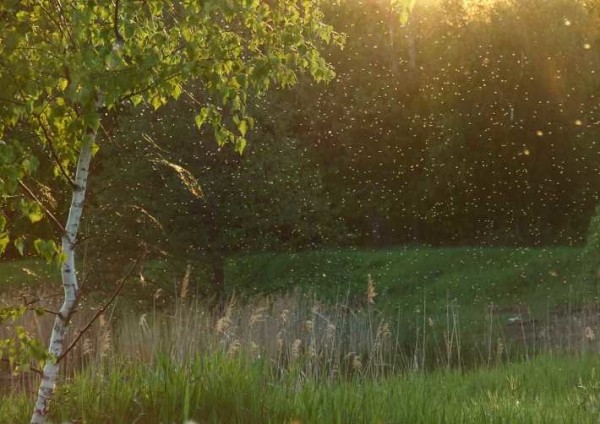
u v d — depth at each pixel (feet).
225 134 26.99
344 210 165.99
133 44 24.40
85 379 32.45
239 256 80.28
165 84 23.66
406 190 165.68
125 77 22.06
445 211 158.71
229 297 78.54
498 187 152.25
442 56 152.76
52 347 24.58
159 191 73.97
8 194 22.18
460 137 148.36
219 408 29.94
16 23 22.15
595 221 99.04
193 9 24.35
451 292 109.60
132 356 42.45
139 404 28.99
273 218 79.20
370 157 161.48
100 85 21.75
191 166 75.92
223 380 30.91
